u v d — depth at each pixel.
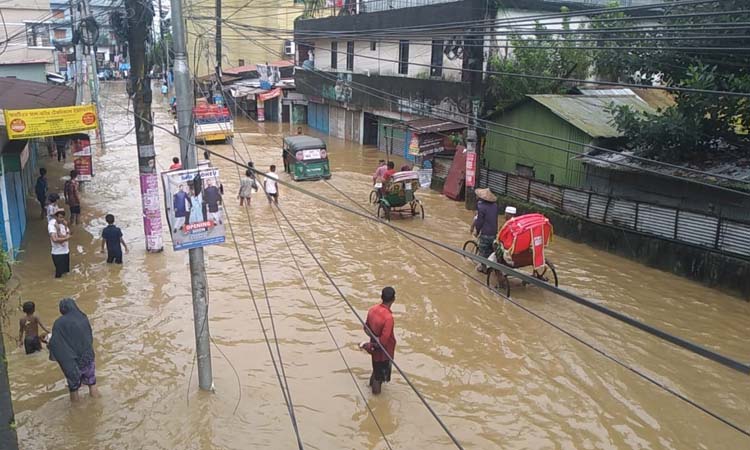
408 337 11.76
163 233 18.44
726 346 11.38
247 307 13.01
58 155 29.83
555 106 19.14
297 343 11.44
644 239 15.77
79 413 9.13
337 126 39.00
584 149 17.97
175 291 13.93
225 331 11.91
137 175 26.95
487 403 9.56
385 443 8.52
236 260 16.02
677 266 14.98
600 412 9.36
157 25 40.50
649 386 10.09
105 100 59.88
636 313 12.83
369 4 36.12
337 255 16.52
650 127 15.67
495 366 10.70
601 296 13.73
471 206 21.14
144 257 16.19
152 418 9.02
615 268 15.55
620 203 16.55
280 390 9.80
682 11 14.74
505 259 13.60
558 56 21.78
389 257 16.38
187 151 9.10
